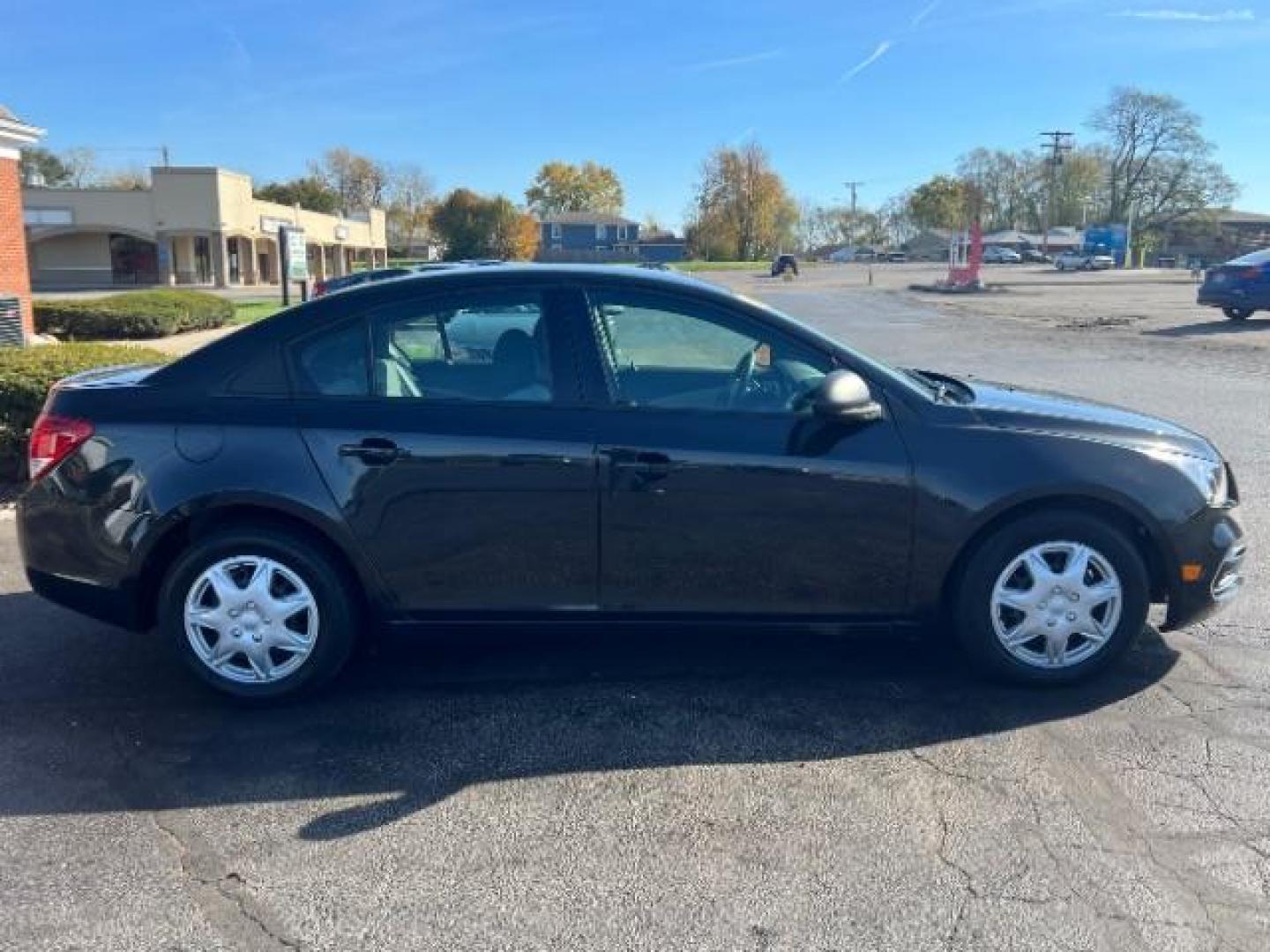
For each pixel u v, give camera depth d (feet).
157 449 13.00
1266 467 26.45
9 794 11.27
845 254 386.52
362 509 12.89
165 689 13.96
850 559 13.09
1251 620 16.16
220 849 10.24
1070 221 372.58
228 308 91.66
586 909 9.29
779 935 8.91
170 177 173.78
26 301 60.03
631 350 13.39
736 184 324.19
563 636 13.55
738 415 13.07
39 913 9.24
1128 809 10.80
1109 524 13.28
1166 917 9.11
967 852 10.08
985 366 50.08
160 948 8.79
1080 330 71.20
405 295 13.38
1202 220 317.42
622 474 12.84
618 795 11.18
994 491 12.91
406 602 13.23
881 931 8.96
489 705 13.39
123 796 11.24
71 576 13.34
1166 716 12.91
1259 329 67.26
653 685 13.96
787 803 10.98
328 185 338.13
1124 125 315.17
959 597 13.41
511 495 12.91
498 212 293.02
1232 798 11.02
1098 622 13.41
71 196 173.99
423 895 9.51
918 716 12.97
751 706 13.29
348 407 13.07
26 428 24.25
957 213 404.77
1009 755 11.94
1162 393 39.27
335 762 11.97
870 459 12.93
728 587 13.16
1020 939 8.84
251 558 13.10
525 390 13.16
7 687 14.03
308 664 13.24
